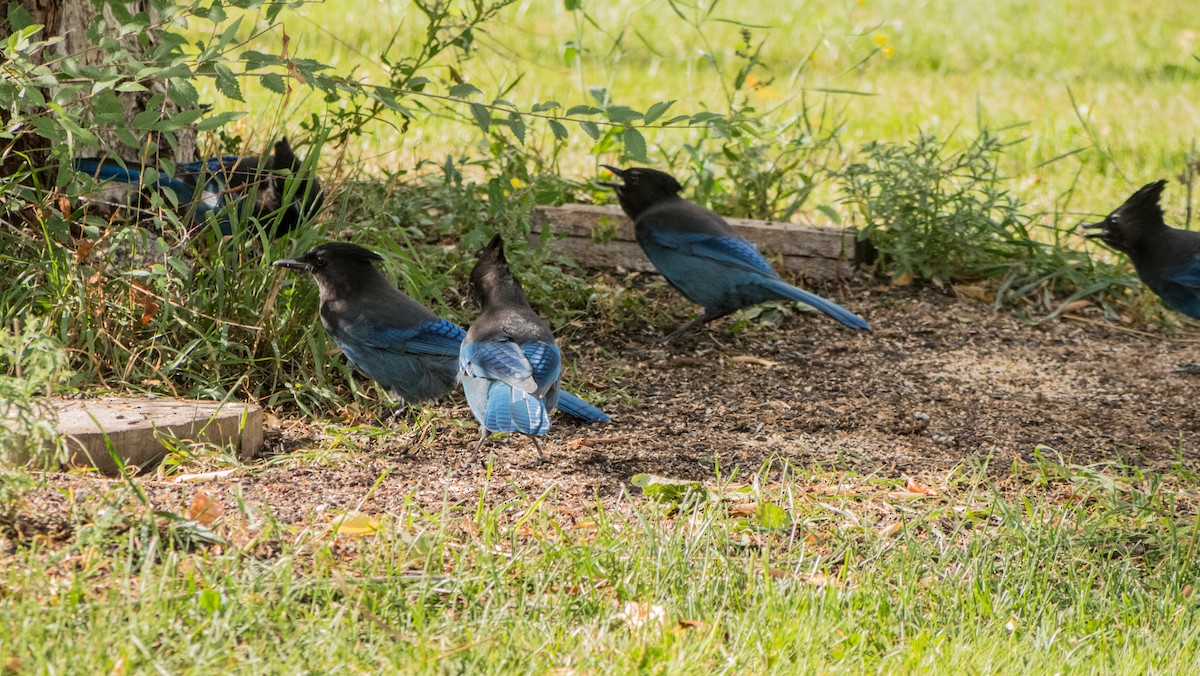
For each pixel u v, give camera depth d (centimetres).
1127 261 1520
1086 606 761
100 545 695
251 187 1183
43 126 940
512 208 1377
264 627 635
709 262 1294
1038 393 1215
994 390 1218
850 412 1144
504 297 1018
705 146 2016
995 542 837
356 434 1017
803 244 1470
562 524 831
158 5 964
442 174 1600
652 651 645
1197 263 1312
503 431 884
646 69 2656
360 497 859
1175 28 3584
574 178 1731
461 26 1316
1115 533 869
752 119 1594
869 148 1545
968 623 717
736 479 962
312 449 980
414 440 1012
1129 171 2039
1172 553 826
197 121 1000
